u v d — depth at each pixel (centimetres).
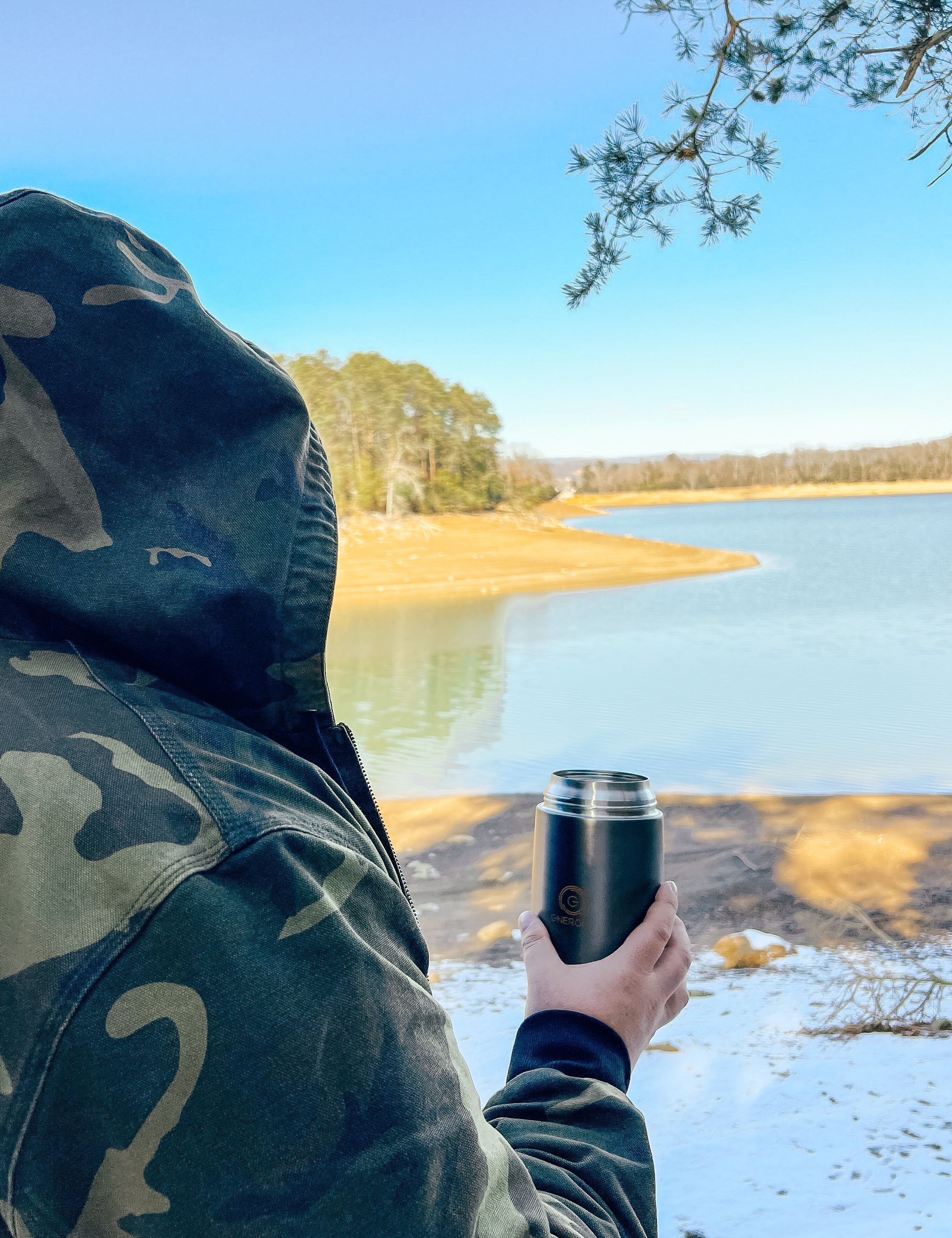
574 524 7294
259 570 56
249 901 46
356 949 49
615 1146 77
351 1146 46
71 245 55
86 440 52
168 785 47
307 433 62
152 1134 42
